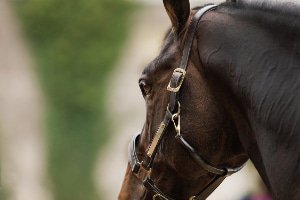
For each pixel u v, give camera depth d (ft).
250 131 21.26
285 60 20.42
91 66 114.83
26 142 111.24
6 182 98.07
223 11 21.84
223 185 79.66
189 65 21.90
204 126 21.67
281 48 20.53
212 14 21.88
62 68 116.37
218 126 21.63
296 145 19.89
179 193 23.07
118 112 114.73
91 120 113.80
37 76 117.19
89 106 114.21
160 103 22.48
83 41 117.60
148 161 22.97
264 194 34.32
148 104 22.91
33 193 105.81
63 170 109.19
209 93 21.66
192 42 21.89
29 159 108.99
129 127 114.11
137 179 24.50
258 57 20.71
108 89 115.24
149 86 22.84
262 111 20.43
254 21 21.15
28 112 114.42
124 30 115.85
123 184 25.00
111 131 113.29
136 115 114.83
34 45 118.83
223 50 21.26
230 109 21.44
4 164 103.24
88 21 117.08
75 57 117.29
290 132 19.97
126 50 117.39
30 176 106.93
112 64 116.47
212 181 22.71
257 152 21.27
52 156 110.83
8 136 111.14
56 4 118.52
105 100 114.93
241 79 20.86
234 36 21.20
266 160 20.43
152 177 23.18
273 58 20.54
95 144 111.75
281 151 20.12
